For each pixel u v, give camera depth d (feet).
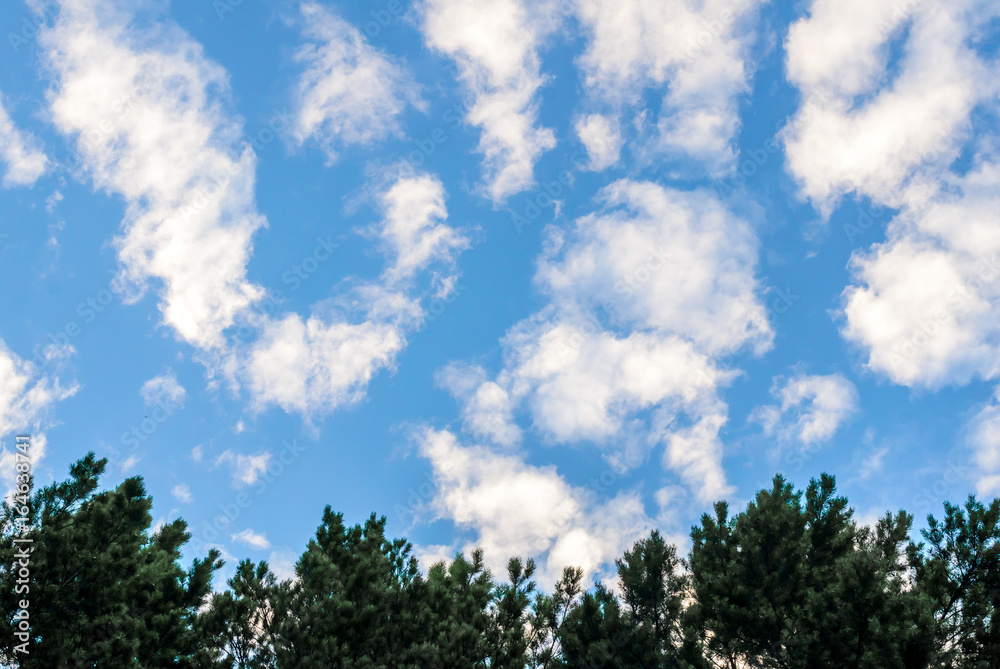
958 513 40.34
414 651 37.42
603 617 39.83
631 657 38.50
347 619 38.60
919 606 33.12
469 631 38.75
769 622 36.96
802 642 35.55
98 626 38.50
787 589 37.93
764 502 41.63
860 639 33.86
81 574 39.06
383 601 40.34
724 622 37.81
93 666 37.17
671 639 41.11
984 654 35.37
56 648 36.96
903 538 41.60
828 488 42.68
